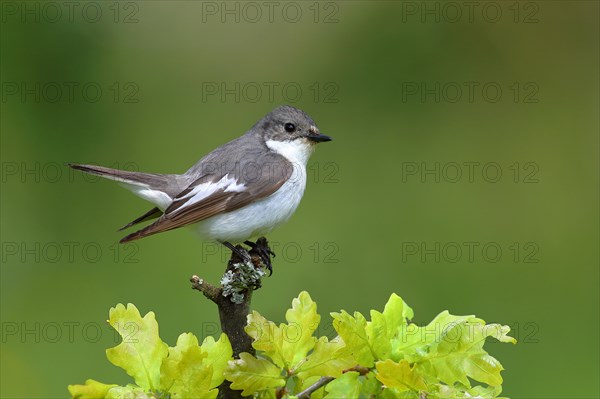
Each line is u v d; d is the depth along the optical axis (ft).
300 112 29.66
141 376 13.75
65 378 31.91
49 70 39.45
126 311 14.02
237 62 42.22
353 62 43.29
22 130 38.55
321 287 36.42
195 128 40.24
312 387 14.42
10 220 36.96
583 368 33.42
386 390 14.46
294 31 42.78
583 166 42.86
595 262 39.24
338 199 40.91
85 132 39.65
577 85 43.62
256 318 14.11
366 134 43.01
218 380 13.92
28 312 34.27
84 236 37.27
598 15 43.70
